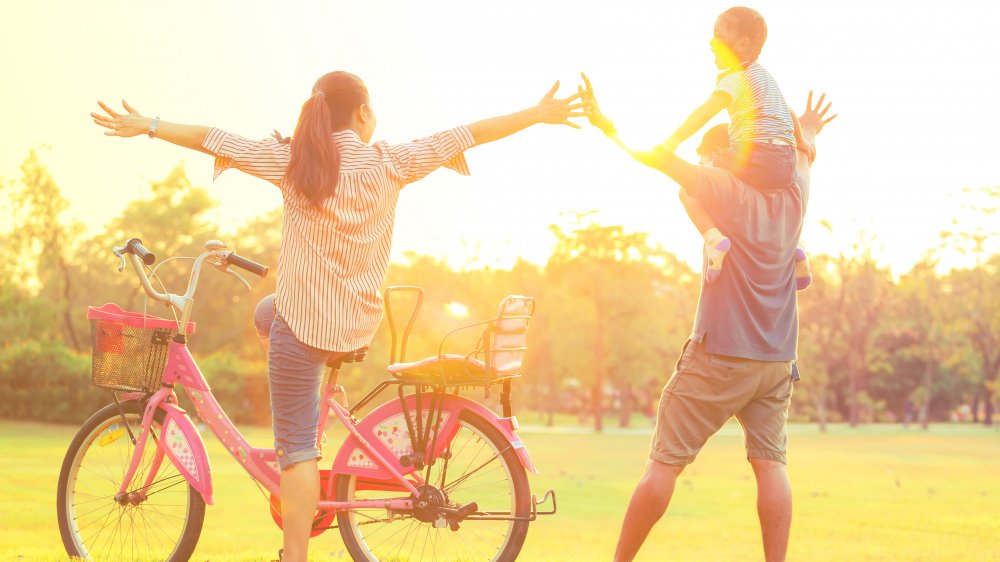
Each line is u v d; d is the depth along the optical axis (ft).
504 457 12.23
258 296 213.46
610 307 233.55
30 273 193.77
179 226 205.57
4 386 140.87
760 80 12.26
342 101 11.84
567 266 238.27
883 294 244.01
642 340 232.12
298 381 11.57
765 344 11.95
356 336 11.62
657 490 12.17
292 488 11.66
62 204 191.93
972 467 110.01
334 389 12.91
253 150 11.66
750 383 12.00
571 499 74.33
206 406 13.21
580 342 230.07
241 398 156.97
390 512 12.48
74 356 148.77
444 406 12.49
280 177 11.60
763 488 12.25
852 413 251.80
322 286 11.36
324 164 11.27
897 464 114.73
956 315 243.60
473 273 223.71
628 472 101.55
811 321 244.63
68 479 13.80
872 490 81.87
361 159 11.58
